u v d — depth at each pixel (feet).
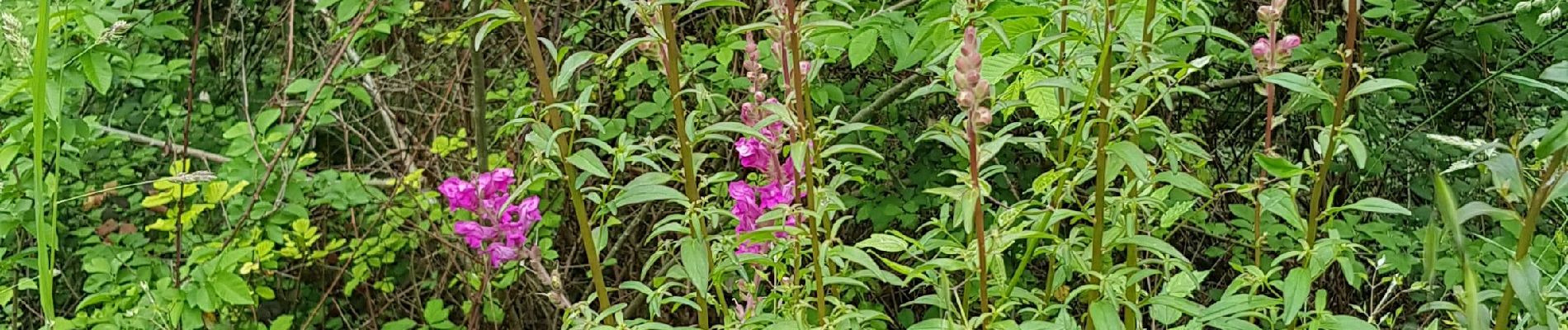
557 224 11.25
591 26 11.54
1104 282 4.97
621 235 11.65
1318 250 5.02
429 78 12.73
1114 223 5.40
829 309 6.82
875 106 10.94
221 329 10.85
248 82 13.14
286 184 10.47
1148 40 5.10
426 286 12.73
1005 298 5.40
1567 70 3.94
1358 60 9.82
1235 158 12.09
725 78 10.41
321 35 13.29
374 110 13.58
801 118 4.99
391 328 11.20
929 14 7.18
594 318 5.88
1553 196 3.90
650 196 5.28
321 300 11.59
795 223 5.50
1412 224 11.09
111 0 10.44
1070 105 6.23
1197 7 5.19
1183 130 11.55
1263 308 5.09
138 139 11.20
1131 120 4.77
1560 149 3.97
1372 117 10.88
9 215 9.53
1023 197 11.11
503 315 11.80
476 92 10.28
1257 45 5.15
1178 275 5.97
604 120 10.44
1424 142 10.97
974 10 5.65
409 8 11.02
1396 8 9.81
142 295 9.73
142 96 13.05
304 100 11.72
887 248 5.39
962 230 10.12
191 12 12.85
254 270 10.64
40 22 5.25
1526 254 4.09
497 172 6.93
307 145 12.91
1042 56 6.25
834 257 5.96
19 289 10.21
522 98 11.59
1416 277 10.39
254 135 10.52
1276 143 11.73
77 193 12.09
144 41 11.98
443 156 11.28
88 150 12.61
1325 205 11.02
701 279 5.29
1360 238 10.13
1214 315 5.09
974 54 4.19
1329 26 10.14
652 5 4.92
